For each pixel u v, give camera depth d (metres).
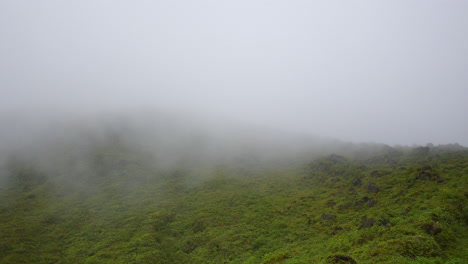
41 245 30.39
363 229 24.09
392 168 42.97
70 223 35.75
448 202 24.38
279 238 28.33
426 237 18.61
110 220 36.28
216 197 42.91
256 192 44.69
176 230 33.62
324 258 19.28
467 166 34.16
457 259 16.11
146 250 27.95
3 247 28.31
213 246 28.42
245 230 31.12
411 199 28.23
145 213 37.88
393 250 17.75
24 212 38.38
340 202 35.06
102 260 26.42
